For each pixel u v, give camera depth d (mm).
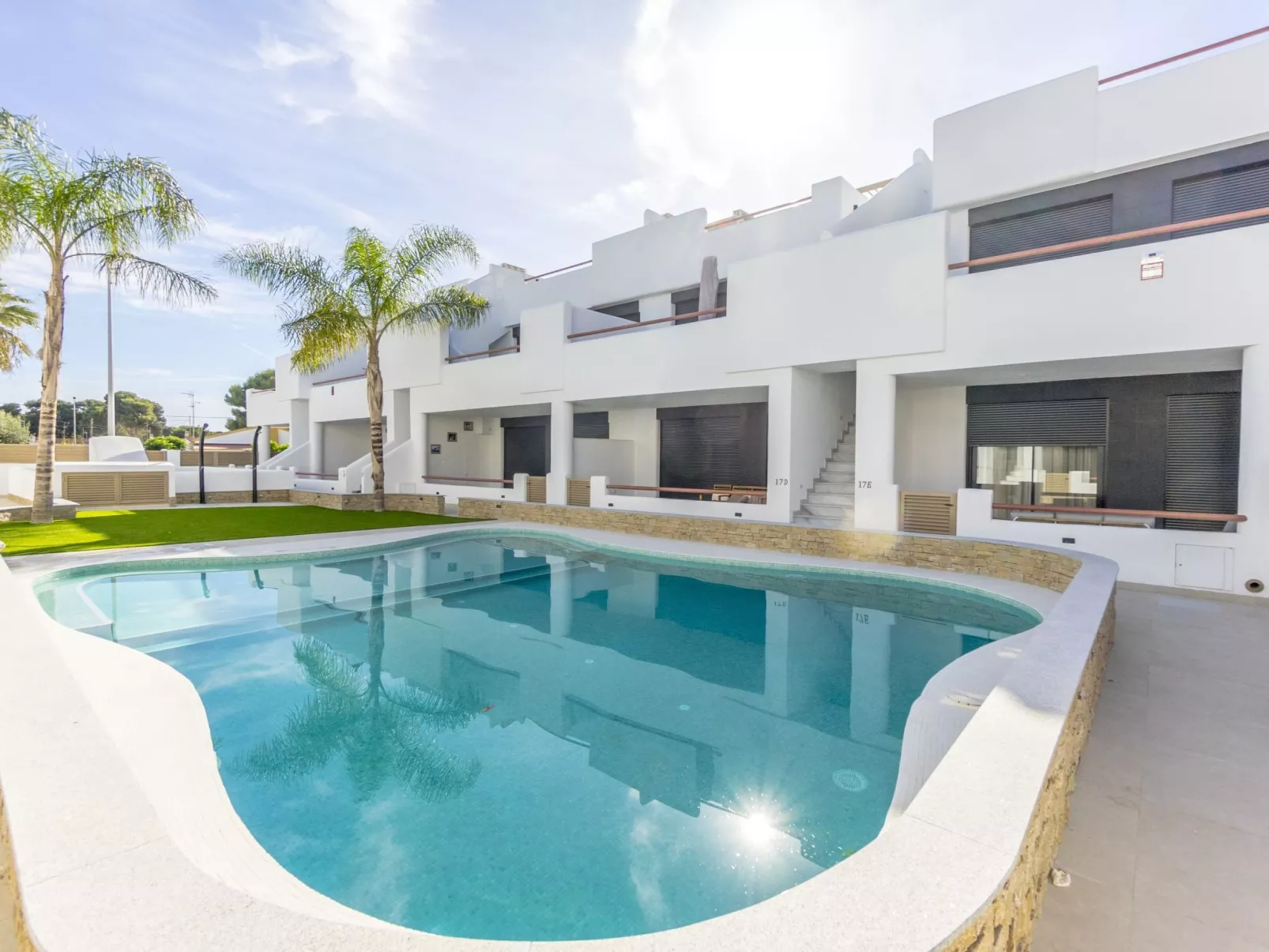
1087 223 10047
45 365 12680
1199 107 8852
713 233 15602
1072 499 10859
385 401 21422
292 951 1391
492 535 13938
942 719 4395
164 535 12039
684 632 7125
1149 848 2742
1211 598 7727
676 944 1416
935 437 12375
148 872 1653
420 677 5746
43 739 2475
